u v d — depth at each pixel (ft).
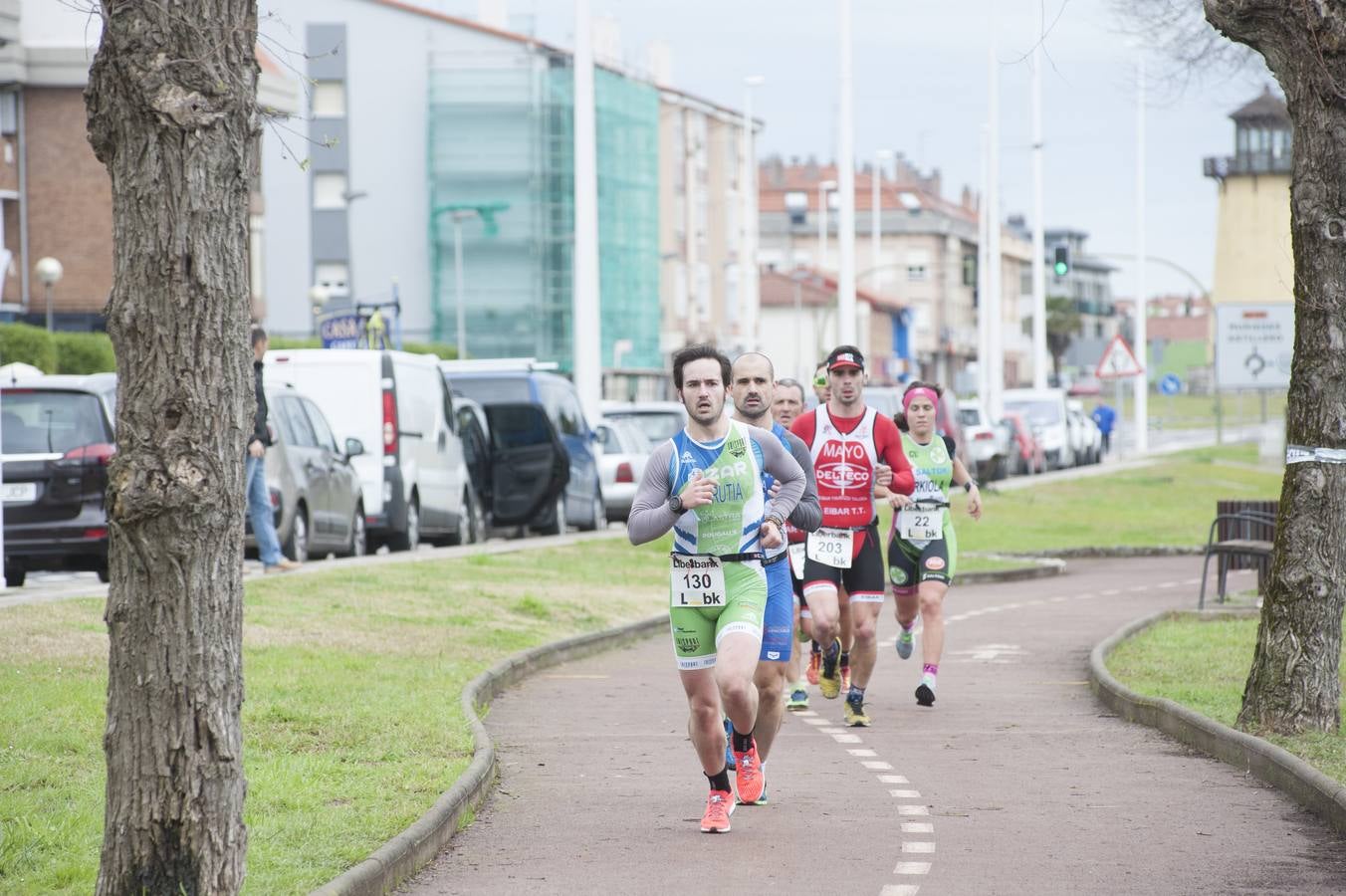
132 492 36.58
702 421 51.67
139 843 37.14
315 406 129.49
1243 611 114.21
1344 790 53.88
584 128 177.99
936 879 46.50
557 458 160.45
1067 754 67.15
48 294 277.23
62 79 323.98
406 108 445.78
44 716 60.59
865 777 62.13
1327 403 66.08
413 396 145.79
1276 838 51.75
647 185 483.92
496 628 98.53
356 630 90.07
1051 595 139.85
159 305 36.60
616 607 115.24
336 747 61.11
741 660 51.08
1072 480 294.25
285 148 40.50
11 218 324.39
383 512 139.54
